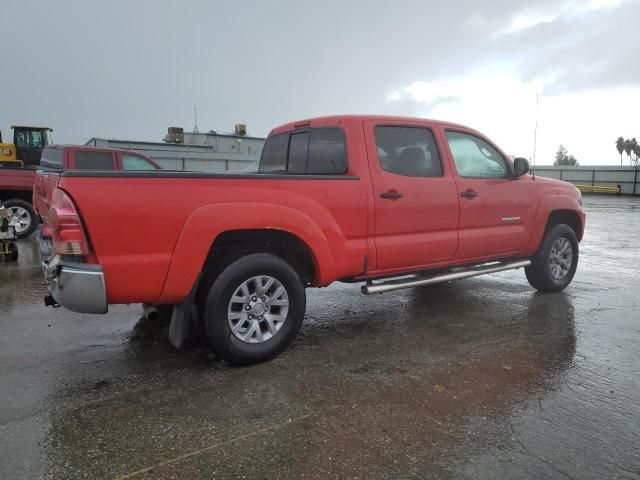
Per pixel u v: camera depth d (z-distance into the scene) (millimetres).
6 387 3350
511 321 4895
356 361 3840
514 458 2543
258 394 3258
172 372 3605
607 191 30812
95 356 3908
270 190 3676
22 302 5484
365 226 4184
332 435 2762
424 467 2471
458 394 3268
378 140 4391
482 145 5262
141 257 3217
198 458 2539
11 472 2412
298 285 3869
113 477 2383
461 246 4883
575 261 6184
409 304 5555
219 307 3523
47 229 3695
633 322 4848
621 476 2395
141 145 25750
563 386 3391
